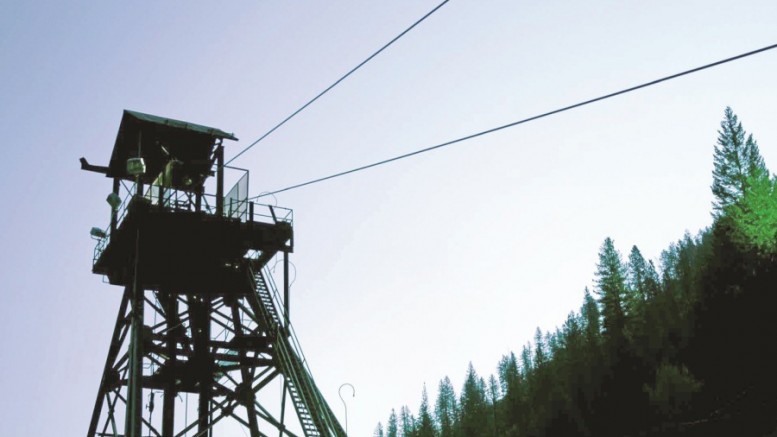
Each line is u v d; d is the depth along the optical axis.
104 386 30.06
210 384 29.81
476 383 172.00
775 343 66.75
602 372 88.56
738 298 74.88
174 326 29.64
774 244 82.81
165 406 29.47
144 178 35.59
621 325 109.75
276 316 30.69
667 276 136.75
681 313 95.44
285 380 28.97
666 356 81.19
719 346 72.75
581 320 151.38
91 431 30.52
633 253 148.75
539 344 149.62
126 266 31.36
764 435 53.00
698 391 67.62
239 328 32.78
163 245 29.72
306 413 27.31
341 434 27.86
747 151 109.31
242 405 29.80
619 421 72.06
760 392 60.62
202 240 30.39
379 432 194.88
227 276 31.77
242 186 33.00
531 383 128.38
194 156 34.00
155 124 32.00
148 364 29.66
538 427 90.19
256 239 31.28
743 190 107.38
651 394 69.88
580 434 77.69
